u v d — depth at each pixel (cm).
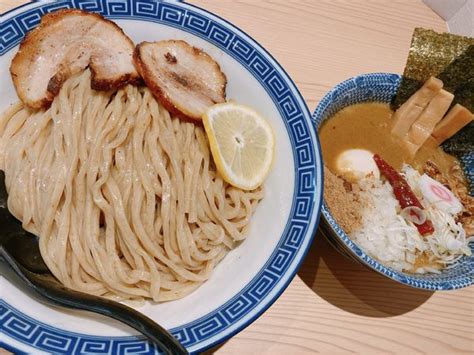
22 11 26
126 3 29
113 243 26
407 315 31
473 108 37
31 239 25
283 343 28
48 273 24
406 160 37
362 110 38
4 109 27
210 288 26
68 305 22
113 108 27
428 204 34
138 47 27
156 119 28
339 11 42
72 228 25
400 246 32
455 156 39
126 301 26
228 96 31
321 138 36
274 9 39
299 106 29
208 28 30
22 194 25
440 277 30
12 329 20
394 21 43
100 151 26
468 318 32
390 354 29
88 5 28
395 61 41
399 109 38
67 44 27
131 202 26
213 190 28
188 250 27
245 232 29
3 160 27
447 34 36
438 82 35
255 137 29
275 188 29
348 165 35
